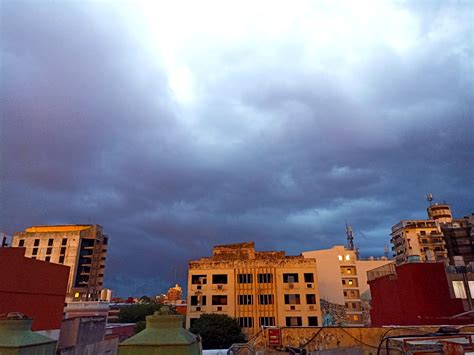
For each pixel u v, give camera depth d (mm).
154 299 84125
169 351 3203
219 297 47188
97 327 20578
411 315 23625
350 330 18875
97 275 78938
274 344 19109
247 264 48594
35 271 16578
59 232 78875
